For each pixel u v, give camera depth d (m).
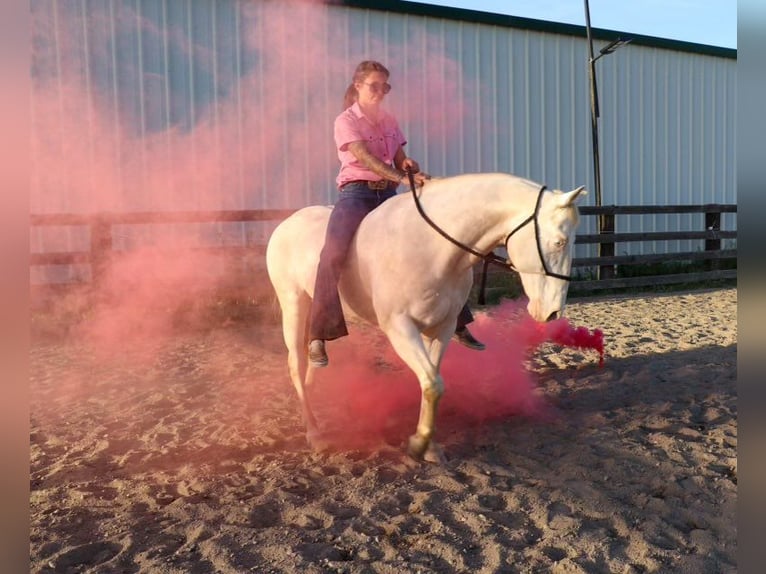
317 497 3.12
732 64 14.10
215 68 9.64
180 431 4.18
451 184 3.28
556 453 3.61
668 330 7.21
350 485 3.25
